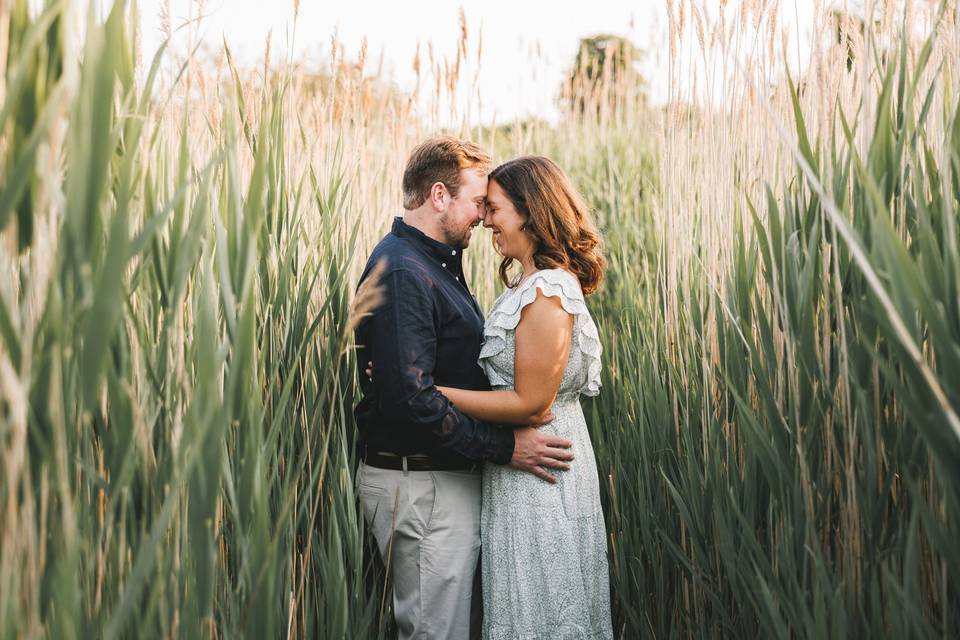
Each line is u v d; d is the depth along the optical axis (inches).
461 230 74.2
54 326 34.4
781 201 69.3
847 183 55.1
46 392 35.1
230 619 52.8
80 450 41.8
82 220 33.4
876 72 61.6
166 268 47.0
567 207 70.4
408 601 72.6
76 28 35.3
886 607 54.0
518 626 68.9
